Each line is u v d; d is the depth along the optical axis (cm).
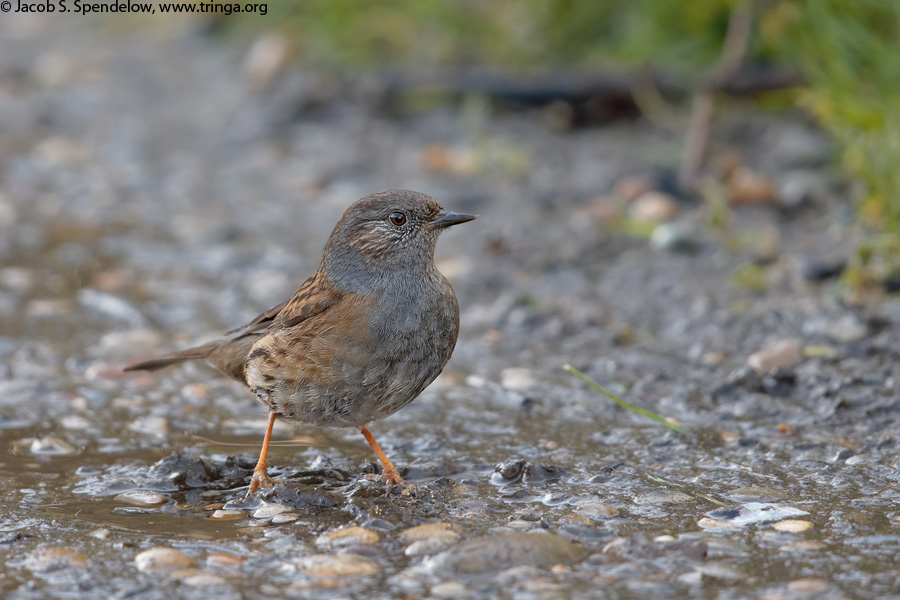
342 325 741
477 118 1648
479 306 1143
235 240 1366
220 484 771
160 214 1460
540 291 1181
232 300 1180
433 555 633
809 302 1071
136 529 686
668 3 1598
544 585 595
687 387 928
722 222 1273
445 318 778
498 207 1408
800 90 1434
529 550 625
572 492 734
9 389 950
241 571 623
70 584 609
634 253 1258
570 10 1712
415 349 759
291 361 746
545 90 1641
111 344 1063
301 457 819
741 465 776
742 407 882
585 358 1008
